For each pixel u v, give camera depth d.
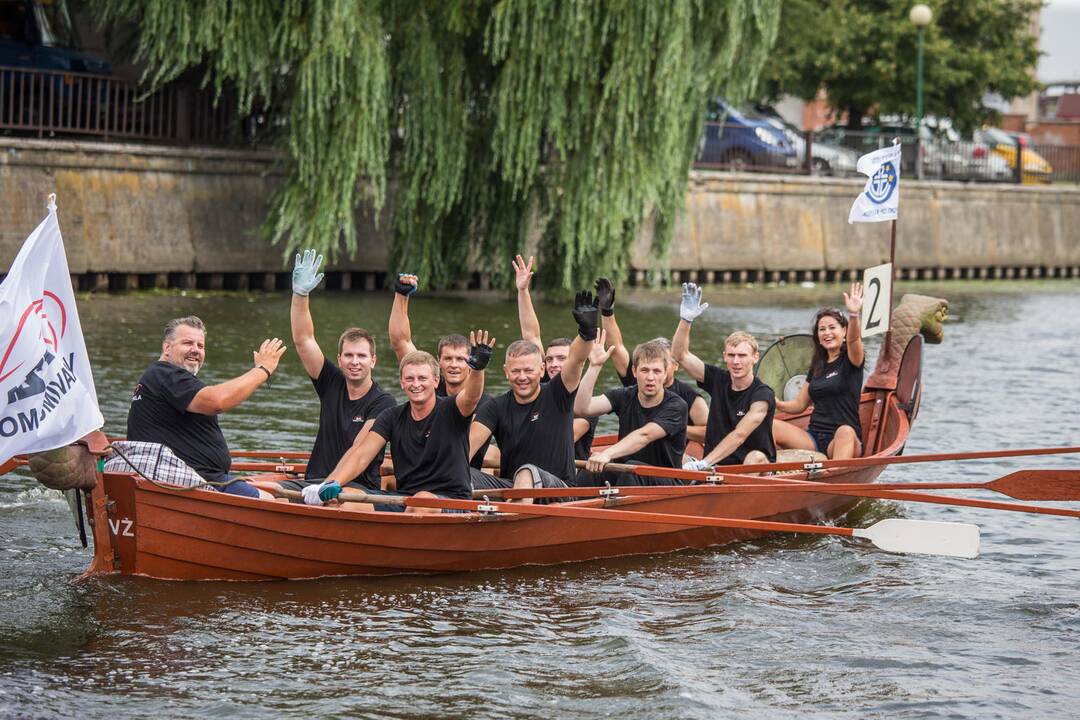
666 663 8.02
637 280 33.94
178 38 23.94
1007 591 9.64
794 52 43.16
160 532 8.85
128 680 7.59
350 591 9.26
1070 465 14.09
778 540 11.16
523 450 10.27
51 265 8.41
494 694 7.54
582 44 23.66
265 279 28.28
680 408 10.79
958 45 45.09
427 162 25.44
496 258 27.16
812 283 37.97
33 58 26.36
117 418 14.12
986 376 20.23
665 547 10.70
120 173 26.12
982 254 42.62
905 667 8.10
